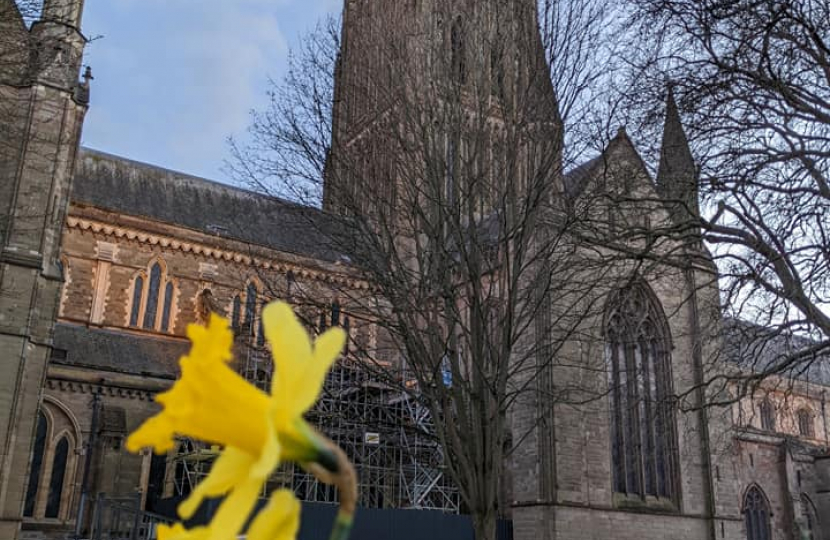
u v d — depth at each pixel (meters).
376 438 40.12
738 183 20.78
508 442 39.38
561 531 36.53
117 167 55.75
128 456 42.97
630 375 41.78
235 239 51.62
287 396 1.65
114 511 38.09
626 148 28.70
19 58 28.08
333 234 26.72
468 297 23.91
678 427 42.88
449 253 24.44
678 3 22.20
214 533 1.58
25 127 37.97
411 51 27.58
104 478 41.97
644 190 31.67
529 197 23.91
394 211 27.05
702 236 22.09
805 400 70.69
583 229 28.50
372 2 29.94
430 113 25.91
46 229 38.31
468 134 26.45
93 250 49.41
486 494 21.86
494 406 22.42
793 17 19.75
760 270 21.25
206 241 52.56
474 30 27.89
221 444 1.76
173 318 50.81
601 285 29.30
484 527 21.59
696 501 42.41
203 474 42.16
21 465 35.69
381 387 36.47
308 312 29.67
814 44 21.91
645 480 41.50
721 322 29.78
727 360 28.92
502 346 23.36
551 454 37.44
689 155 23.27
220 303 51.25
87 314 48.31
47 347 37.75
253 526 1.63
